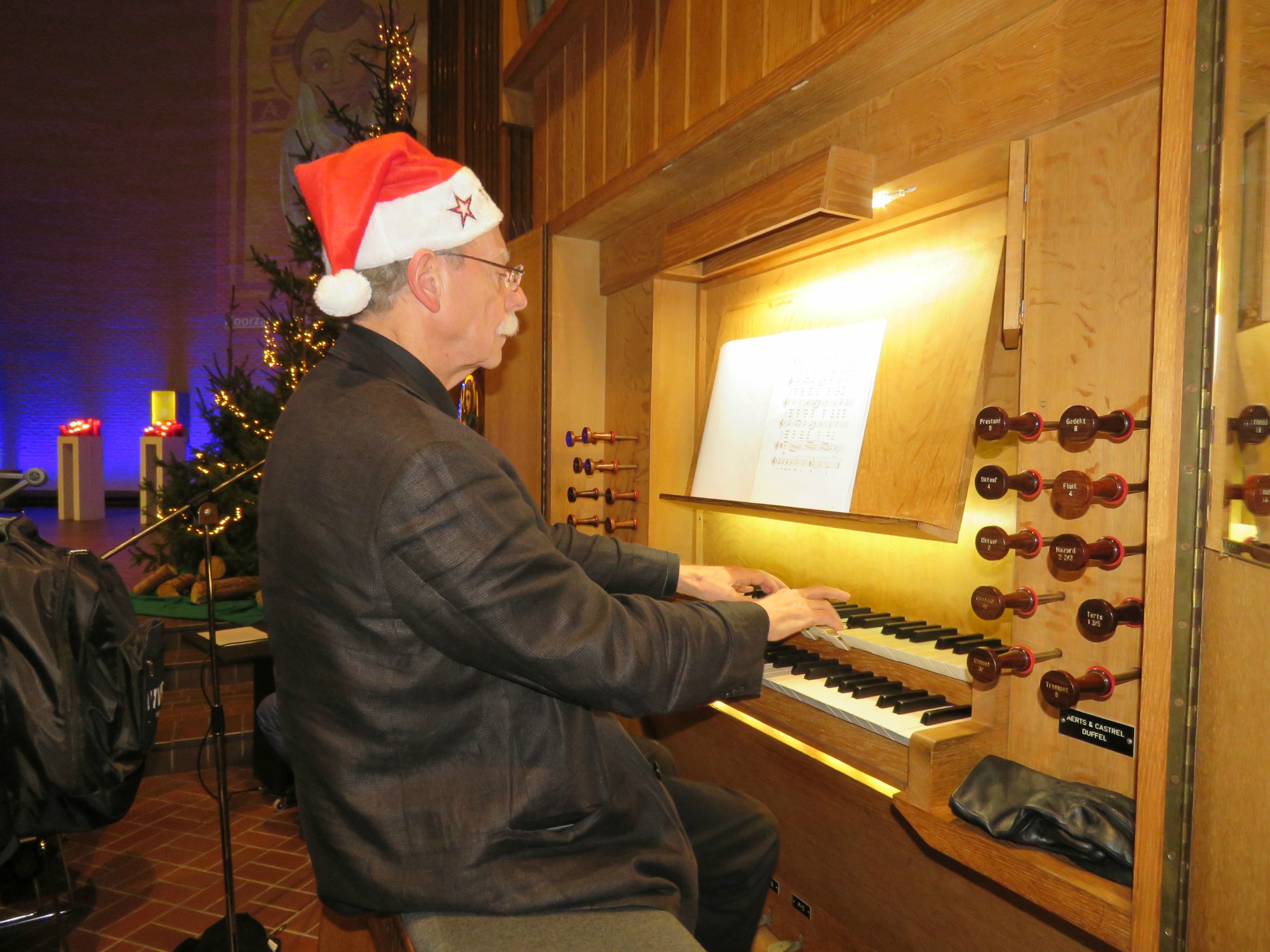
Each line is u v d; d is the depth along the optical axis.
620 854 1.01
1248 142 0.77
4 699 1.49
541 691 0.91
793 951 1.75
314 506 0.91
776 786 1.88
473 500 0.88
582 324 2.37
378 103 4.46
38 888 2.03
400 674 0.90
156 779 3.06
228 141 8.96
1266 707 0.76
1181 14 0.86
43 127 8.87
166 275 9.14
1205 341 0.84
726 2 1.62
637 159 1.95
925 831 1.14
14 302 9.09
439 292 1.05
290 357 4.28
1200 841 0.85
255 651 2.44
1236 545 0.79
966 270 1.43
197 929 2.11
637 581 1.46
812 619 1.15
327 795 0.92
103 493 8.53
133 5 8.73
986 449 1.43
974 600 1.08
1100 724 1.05
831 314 1.72
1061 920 1.27
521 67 2.46
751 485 1.74
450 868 0.91
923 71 1.30
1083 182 1.08
